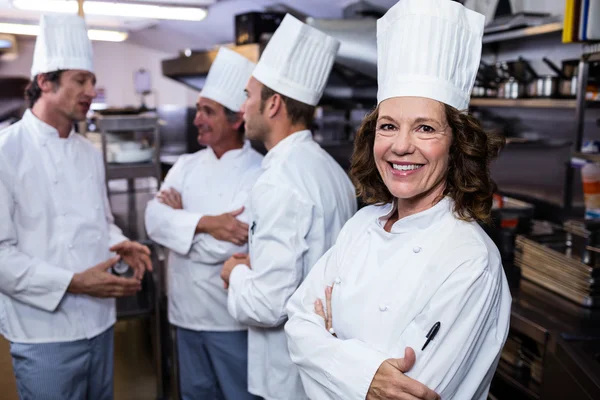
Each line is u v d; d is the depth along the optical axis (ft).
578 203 7.99
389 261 3.49
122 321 7.95
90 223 6.10
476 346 3.22
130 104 22.94
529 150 8.64
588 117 7.88
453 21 3.31
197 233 6.45
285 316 4.72
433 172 3.31
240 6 12.49
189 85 12.98
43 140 5.80
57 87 5.75
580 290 5.73
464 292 3.12
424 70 3.30
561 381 4.90
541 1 8.51
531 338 5.72
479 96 9.20
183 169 7.25
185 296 6.77
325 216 4.84
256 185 4.84
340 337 3.67
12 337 5.79
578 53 7.97
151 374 8.14
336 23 8.43
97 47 22.09
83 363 6.03
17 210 5.62
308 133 5.25
